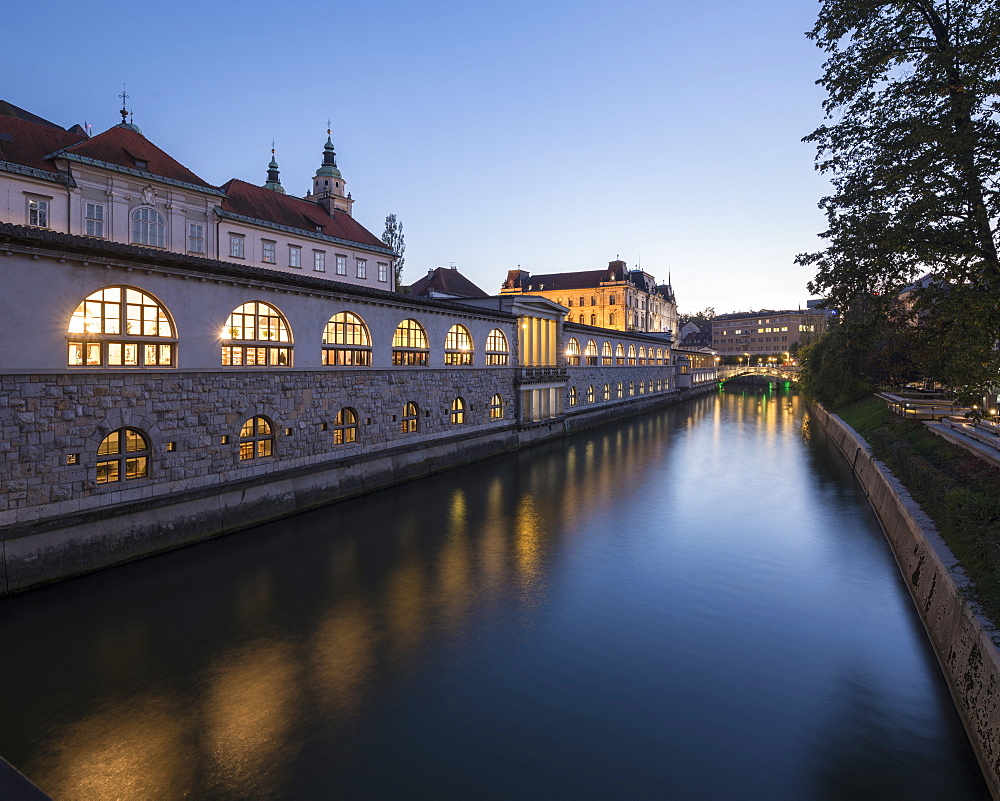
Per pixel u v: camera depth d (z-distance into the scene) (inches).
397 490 1285.7
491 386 1734.7
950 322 637.9
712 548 935.7
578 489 1342.3
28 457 695.7
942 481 770.8
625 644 629.0
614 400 2817.4
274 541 930.1
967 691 475.8
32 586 702.5
